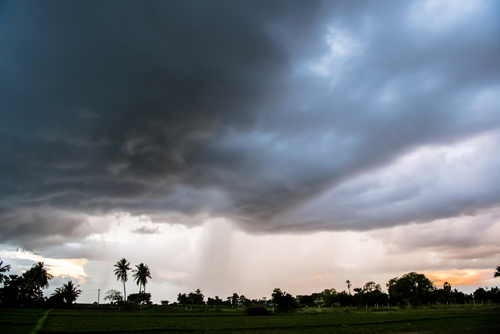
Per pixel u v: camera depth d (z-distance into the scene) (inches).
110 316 2332.7
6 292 3727.9
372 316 2273.6
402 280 5034.5
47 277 3939.5
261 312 2881.4
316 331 1304.1
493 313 2085.4
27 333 1097.4
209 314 2987.2
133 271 4643.2
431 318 1803.6
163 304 5201.8
